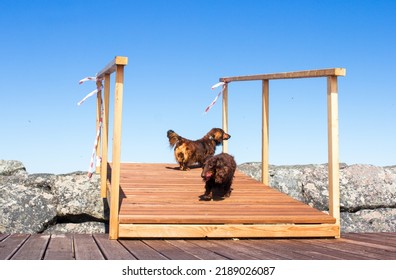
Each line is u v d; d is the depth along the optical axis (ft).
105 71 22.35
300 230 20.08
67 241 18.72
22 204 26.53
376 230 27.99
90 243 18.48
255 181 25.21
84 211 26.99
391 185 29.12
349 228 27.89
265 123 25.20
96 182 27.63
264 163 25.16
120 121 19.42
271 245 18.70
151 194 22.21
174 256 16.85
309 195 28.35
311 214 20.70
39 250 17.21
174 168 26.89
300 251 17.69
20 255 16.61
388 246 18.56
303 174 29.01
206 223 19.65
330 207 20.62
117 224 19.34
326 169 29.30
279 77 23.13
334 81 20.49
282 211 20.98
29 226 26.21
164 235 19.36
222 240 19.54
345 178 28.99
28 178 27.78
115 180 19.39
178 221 19.48
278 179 28.73
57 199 27.12
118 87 19.36
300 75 21.79
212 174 21.70
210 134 26.68
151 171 25.96
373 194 28.71
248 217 19.93
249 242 19.25
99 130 25.93
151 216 19.49
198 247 18.21
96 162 27.96
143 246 18.25
